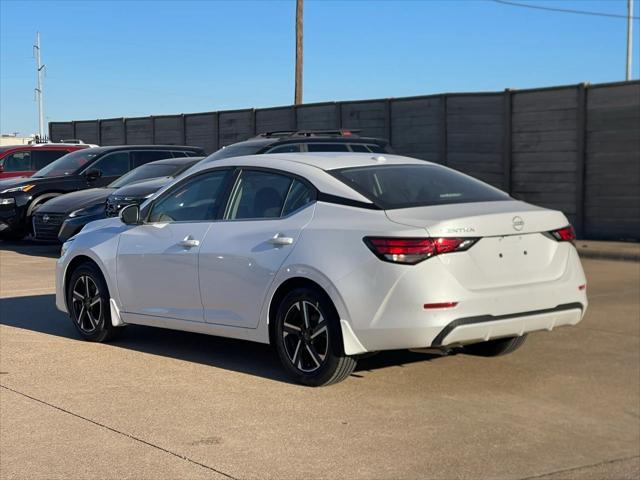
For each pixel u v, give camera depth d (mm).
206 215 6891
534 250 5996
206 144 24859
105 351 7375
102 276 7555
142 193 12680
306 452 4852
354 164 6523
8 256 14820
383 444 5000
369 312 5621
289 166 6520
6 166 18953
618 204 15680
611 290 10836
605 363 6980
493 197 6395
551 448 5012
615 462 4812
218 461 4711
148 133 27047
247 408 5672
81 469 4609
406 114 19234
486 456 4844
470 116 17953
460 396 5996
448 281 5539
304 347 6082
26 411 5637
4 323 8641
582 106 16000
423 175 6543
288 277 6039
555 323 6090
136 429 5258
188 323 6859
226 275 6480
